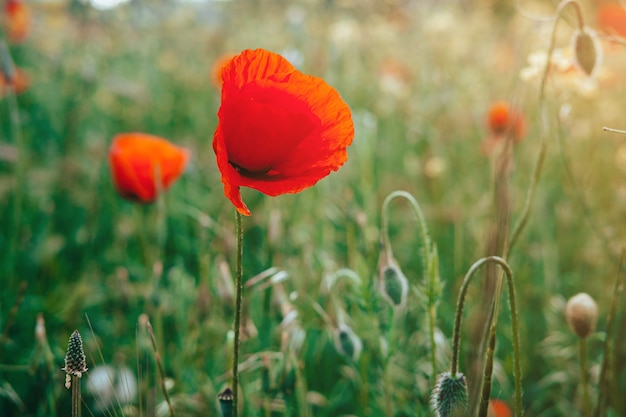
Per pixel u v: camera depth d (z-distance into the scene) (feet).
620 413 2.39
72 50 5.28
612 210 3.26
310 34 5.47
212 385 2.28
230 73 1.59
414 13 6.29
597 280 3.00
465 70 5.10
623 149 3.30
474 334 1.86
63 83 4.97
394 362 2.47
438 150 4.08
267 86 1.63
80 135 4.62
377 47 5.48
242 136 1.62
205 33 6.29
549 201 3.34
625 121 3.43
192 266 3.09
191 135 4.63
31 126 4.62
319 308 2.15
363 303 2.07
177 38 6.23
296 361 2.06
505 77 4.53
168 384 2.24
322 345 2.57
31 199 3.67
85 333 2.77
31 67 5.71
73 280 3.08
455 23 5.73
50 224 3.34
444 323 2.65
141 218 3.03
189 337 2.40
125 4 5.86
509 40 4.64
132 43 6.35
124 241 3.22
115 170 2.66
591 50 2.08
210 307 2.28
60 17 5.90
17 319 2.77
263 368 2.07
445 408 1.65
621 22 2.50
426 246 1.91
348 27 5.02
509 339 2.69
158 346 2.39
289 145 1.63
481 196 3.64
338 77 4.44
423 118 4.46
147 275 2.83
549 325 2.77
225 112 1.58
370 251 2.59
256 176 1.66
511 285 1.65
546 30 2.98
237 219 1.64
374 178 3.74
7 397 2.47
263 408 2.30
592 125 3.41
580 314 1.91
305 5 5.76
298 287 2.49
